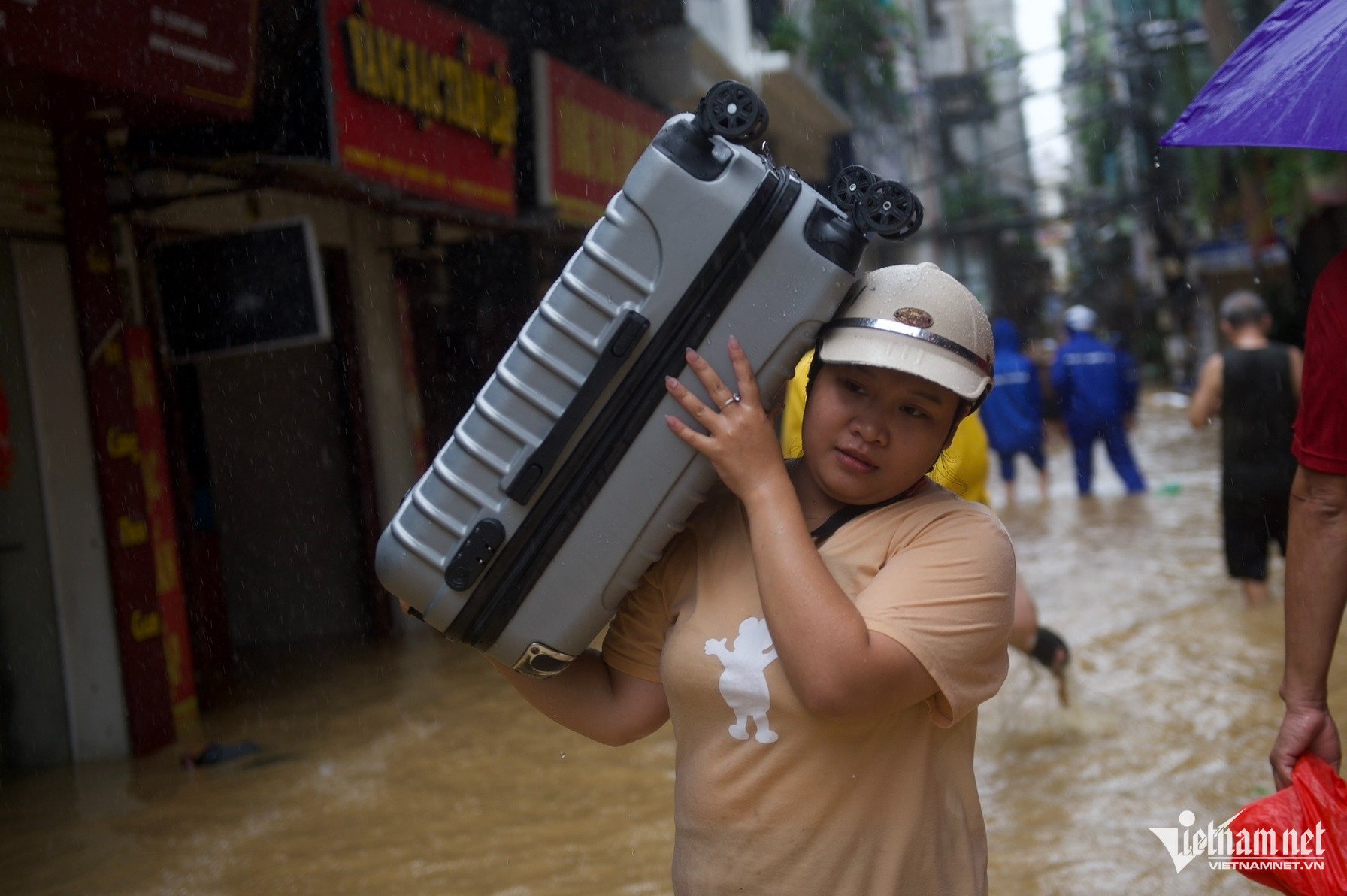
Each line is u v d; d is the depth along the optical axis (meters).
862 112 23.50
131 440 6.56
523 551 2.02
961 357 1.91
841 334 1.94
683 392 1.94
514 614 2.05
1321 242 8.91
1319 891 2.30
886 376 1.93
